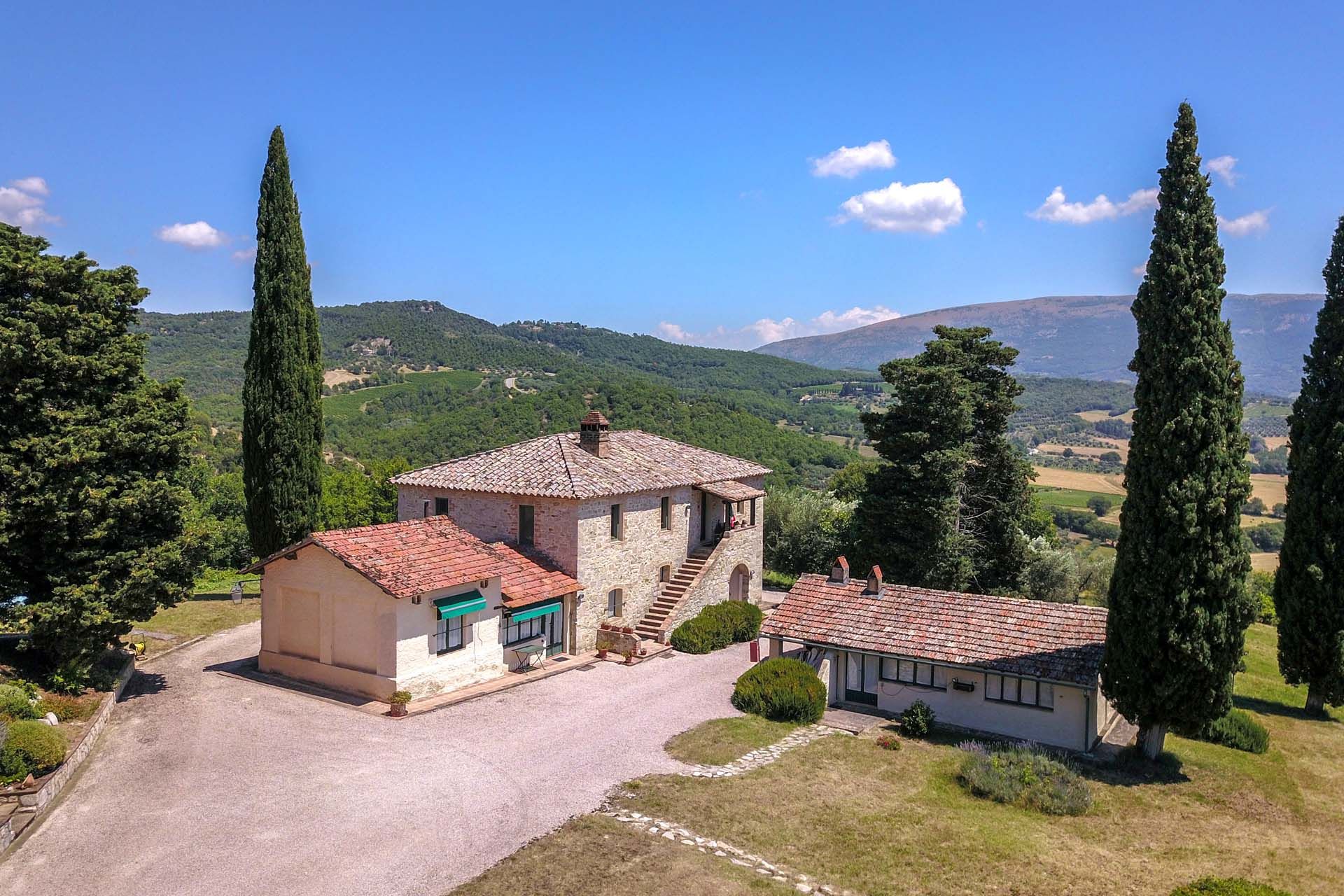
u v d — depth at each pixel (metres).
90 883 15.20
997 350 42.44
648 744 23.16
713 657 33.28
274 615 28.86
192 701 25.67
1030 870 16.86
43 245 25.14
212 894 14.90
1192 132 22.69
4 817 17.28
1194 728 23.08
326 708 25.30
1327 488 28.98
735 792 20.02
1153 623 22.55
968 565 39.38
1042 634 26.03
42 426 23.36
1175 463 22.28
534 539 33.16
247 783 19.73
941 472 38.72
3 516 21.84
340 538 27.30
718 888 15.52
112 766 20.53
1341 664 28.78
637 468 36.81
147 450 24.98
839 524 50.53
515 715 25.28
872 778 21.55
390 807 18.53
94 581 23.31
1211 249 22.41
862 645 27.45
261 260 38.50
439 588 26.25
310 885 15.26
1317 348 29.53
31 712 21.30
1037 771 21.39
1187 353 22.33
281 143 38.38
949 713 26.50
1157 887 16.42
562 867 16.02
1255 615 22.61
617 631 32.78
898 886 16.03
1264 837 19.12
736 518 41.25
